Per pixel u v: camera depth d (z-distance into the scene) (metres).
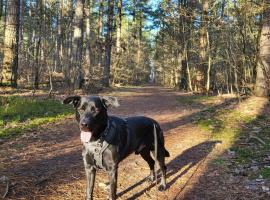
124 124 5.36
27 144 8.51
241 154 8.16
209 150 8.66
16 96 15.04
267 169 7.01
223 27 18.64
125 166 7.34
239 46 18.48
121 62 37.25
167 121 12.38
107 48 28.62
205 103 17.16
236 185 6.36
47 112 12.55
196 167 7.39
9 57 18.30
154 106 16.27
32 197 5.54
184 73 30.77
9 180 6.09
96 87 22.97
